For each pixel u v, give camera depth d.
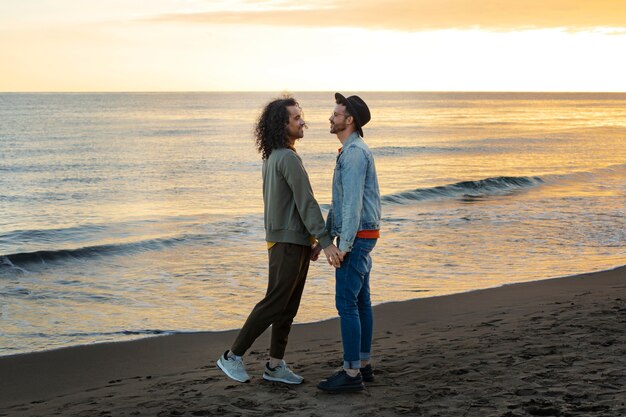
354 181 3.91
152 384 5.14
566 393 3.92
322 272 10.07
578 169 30.08
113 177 26.95
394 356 5.24
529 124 73.69
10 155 35.47
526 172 28.95
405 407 3.81
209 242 13.10
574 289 8.66
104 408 4.32
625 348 4.98
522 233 13.66
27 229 15.64
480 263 10.88
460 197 20.47
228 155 36.53
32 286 9.61
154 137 50.28
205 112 104.75
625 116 99.00
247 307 8.45
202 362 6.09
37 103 144.75
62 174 27.81
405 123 74.31
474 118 89.50
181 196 21.91
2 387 5.46
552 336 5.56
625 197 20.05
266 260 11.45
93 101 166.38
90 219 17.33
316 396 4.10
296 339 6.69
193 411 3.92
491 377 4.35
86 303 8.66
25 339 7.06
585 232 13.77
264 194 4.26
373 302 8.33
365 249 4.07
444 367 4.71
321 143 48.06
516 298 8.27
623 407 3.63
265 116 4.17
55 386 5.47
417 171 29.62
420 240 12.88
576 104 170.75
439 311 7.73
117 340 6.94
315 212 4.05
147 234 14.61
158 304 8.59
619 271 9.98
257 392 4.24
